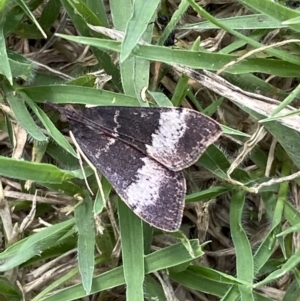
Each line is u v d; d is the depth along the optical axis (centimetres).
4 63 8
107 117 8
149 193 8
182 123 8
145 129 8
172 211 8
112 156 8
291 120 8
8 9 8
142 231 8
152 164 8
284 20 8
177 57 8
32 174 8
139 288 8
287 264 8
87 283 8
